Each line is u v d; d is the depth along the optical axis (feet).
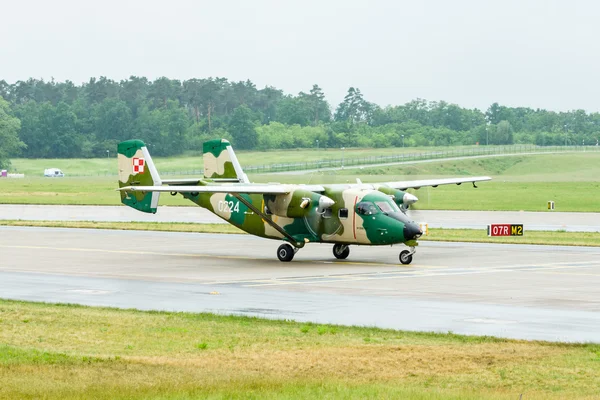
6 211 584.81
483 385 126.00
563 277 252.21
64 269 279.90
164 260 307.17
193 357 145.59
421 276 257.14
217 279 253.85
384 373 133.18
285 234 306.14
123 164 355.77
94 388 120.78
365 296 216.74
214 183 339.36
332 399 114.93
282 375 130.93
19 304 203.72
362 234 290.76
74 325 175.32
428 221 484.74
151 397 115.75
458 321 179.93
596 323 176.86
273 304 204.85
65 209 607.37
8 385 122.52
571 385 126.41
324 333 165.99
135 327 173.06
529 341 156.56
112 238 396.16
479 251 331.36
